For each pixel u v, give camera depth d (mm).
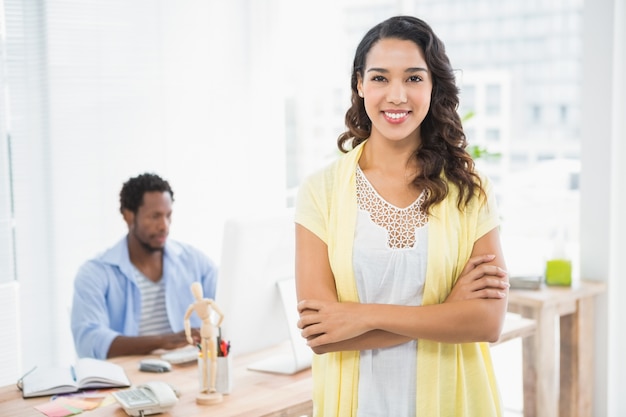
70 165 3275
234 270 2146
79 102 3285
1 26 3047
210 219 3766
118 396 1978
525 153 4578
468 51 4535
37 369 2281
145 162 3516
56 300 3258
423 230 1687
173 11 3561
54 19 3189
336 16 4402
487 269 1691
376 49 1677
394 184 1731
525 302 2936
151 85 3512
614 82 3129
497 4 4496
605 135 3162
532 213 4262
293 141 4621
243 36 3822
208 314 2045
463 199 1731
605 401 3250
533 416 3041
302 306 1711
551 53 4418
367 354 1703
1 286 3100
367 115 1828
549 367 2988
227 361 2068
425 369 1690
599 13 3135
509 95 4555
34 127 3160
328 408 1745
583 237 3258
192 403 2021
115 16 3373
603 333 3227
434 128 1758
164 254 2799
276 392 2102
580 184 3254
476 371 1746
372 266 1681
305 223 1766
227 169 3809
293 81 4441
